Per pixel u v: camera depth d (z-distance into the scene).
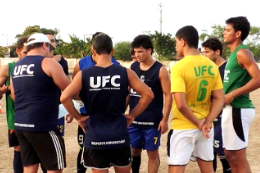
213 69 4.16
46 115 4.23
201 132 4.20
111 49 3.98
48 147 4.26
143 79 5.29
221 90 4.22
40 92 4.20
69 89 3.88
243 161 4.86
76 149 7.93
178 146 4.20
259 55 64.12
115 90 3.87
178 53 4.30
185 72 4.05
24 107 4.24
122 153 4.00
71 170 6.50
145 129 5.36
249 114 4.82
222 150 5.46
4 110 13.38
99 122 3.91
